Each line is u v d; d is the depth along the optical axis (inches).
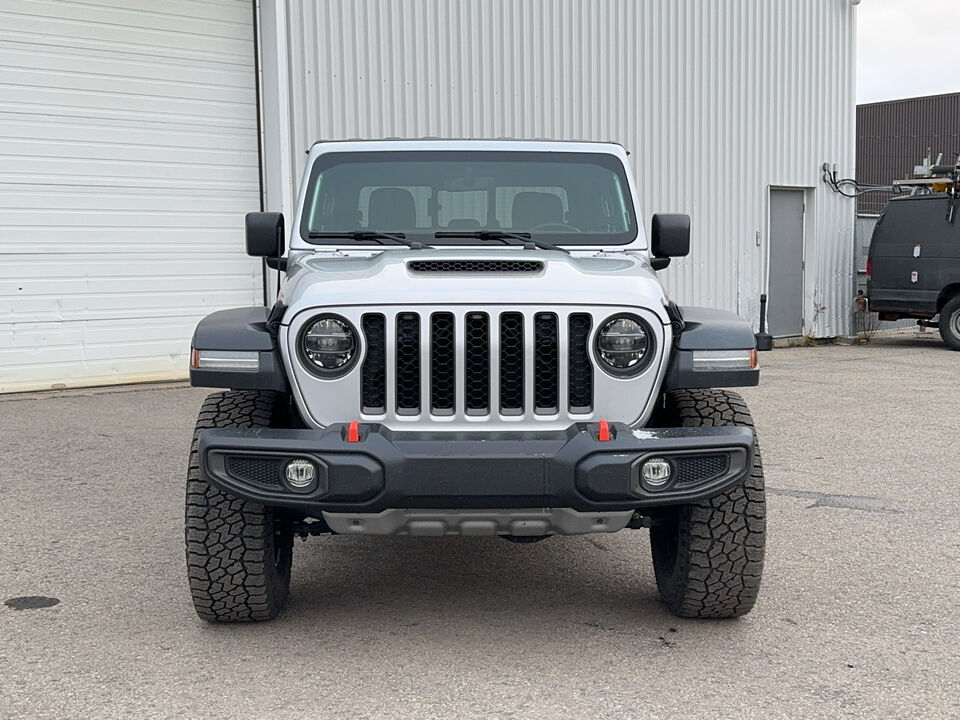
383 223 206.8
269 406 172.6
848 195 706.8
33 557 210.1
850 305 721.6
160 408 388.2
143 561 207.9
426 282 159.2
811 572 202.7
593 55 571.5
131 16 434.9
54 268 422.3
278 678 151.3
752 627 173.0
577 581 199.3
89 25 425.1
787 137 671.8
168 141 447.8
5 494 261.3
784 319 690.8
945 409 405.7
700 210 629.9
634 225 207.2
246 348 161.5
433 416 156.9
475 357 157.6
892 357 610.5
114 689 146.9
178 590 191.2
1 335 412.2
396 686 148.5
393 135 500.1
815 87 683.4
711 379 162.4
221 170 463.5
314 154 213.2
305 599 188.4
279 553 179.2
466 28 520.7
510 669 154.9
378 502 148.6
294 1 466.3
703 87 623.8
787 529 233.6
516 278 160.9
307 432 153.1
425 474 147.6
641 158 598.9
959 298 644.1
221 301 467.5
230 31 461.1
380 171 210.2
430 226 206.8
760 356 617.6
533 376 156.3
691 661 157.9
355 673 153.3
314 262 188.9
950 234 642.8
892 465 301.7
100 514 242.8
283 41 459.8
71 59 421.7
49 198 419.5
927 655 160.6
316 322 157.8
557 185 209.9
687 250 204.8
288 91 467.2
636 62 590.9
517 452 148.5
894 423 373.7
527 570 206.5
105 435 336.8
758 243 663.1
